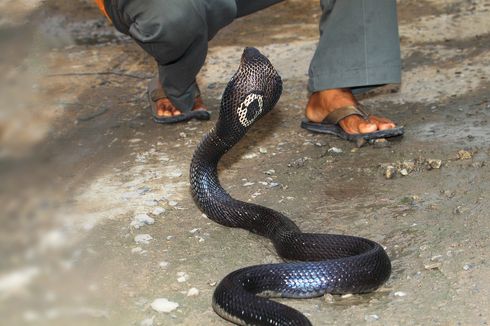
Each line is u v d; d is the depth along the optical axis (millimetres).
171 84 5457
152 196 4547
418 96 5883
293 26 8102
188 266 3760
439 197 4273
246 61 4004
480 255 3605
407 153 4879
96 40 8055
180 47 4902
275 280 3445
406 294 3389
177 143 5355
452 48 6902
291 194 4500
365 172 4695
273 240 3941
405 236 3900
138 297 3479
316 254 3738
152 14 4680
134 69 7168
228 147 4277
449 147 4895
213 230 4148
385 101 5855
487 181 4375
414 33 7414
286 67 6844
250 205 4156
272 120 5648
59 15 8586
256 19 8430
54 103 6023
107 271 3695
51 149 4953
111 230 4109
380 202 4305
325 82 5152
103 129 5586
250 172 4832
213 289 3547
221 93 6324
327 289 3430
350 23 5016
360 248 3645
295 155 5023
